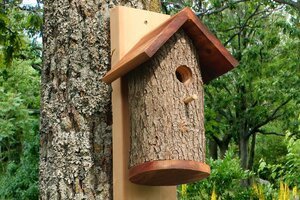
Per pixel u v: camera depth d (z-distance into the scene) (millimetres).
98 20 2836
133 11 2826
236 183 4934
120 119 2760
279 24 11133
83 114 2781
